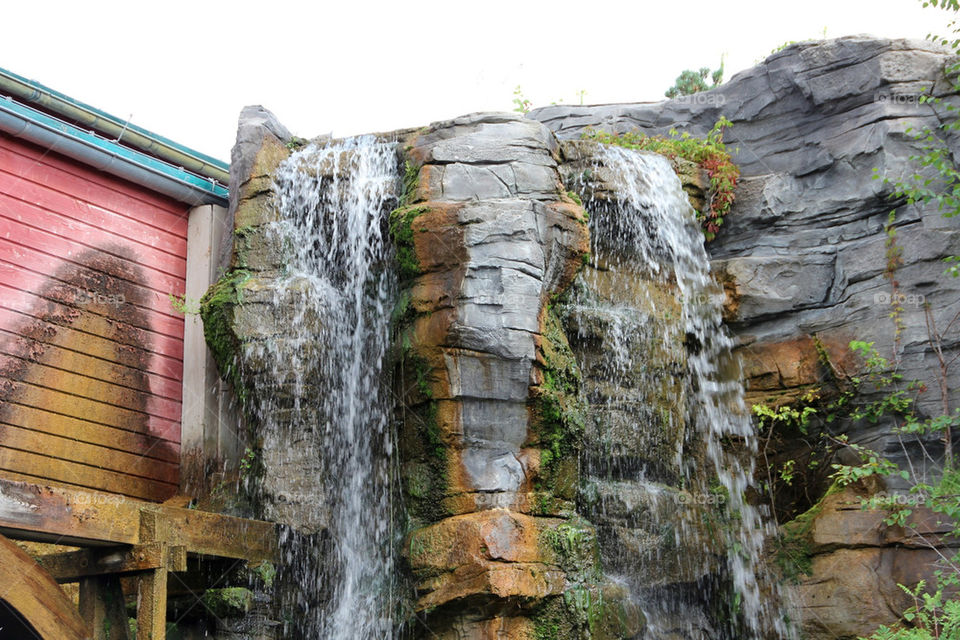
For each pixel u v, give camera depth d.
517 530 11.29
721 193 14.88
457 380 11.80
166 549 10.36
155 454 13.42
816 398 13.68
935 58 14.09
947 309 13.12
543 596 11.09
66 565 10.62
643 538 12.69
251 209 13.53
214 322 13.05
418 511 11.88
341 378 13.06
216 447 13.59
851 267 13.90
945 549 12.33
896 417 13.27
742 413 14.01
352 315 13.30
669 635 12.84
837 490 13.20
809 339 13.95
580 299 13.38
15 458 12.09
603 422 12.98
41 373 12.51
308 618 12.09
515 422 11.81
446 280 12.05
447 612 11.20
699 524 13.21
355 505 12.50
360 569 12.21
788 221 14.60
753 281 14.29
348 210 13.58
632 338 13.48
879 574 12.59
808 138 14.70
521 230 12.07
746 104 15.29
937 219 13.39
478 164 12.65
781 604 13.06
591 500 12.55
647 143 15.23
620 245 13.93
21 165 12.84
